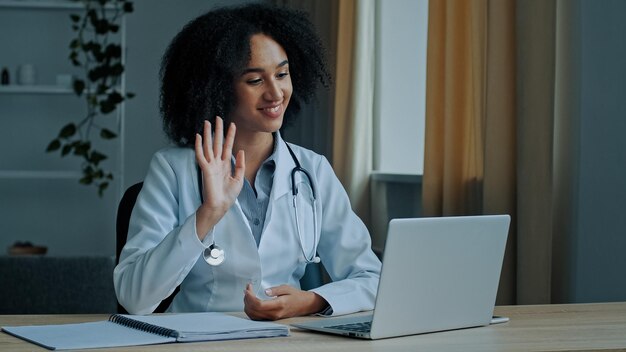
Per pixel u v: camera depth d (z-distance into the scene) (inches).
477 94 109.3
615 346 48.5
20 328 53.1
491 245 55.9
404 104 156.9
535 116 95.3
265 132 72.4
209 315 56.7
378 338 50.6
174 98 75.1
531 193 95.6
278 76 71.4
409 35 156.2
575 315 61.7
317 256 76.4
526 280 96.0
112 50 194.5
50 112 211.2
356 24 150.3
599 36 93.5
